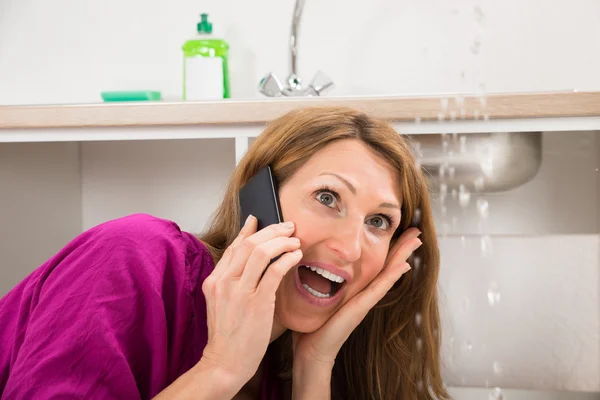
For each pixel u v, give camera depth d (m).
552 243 1.49
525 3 1.72
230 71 1.82
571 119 1.20
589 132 1.65
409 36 1.76
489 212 1.70
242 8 1.81
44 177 1.67
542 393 1.46
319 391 0.94
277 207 0.78
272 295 0.72
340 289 0.83
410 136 1.28
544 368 1.49
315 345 0.94
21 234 1.56
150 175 1.86
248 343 0.73
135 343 0.75
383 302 1.00
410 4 1.76
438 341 1.03
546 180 1.69
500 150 1.31
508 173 1.36
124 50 1.86
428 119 1.22
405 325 1.01
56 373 0.68
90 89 1.87
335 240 0.78
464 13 1.74
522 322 1.50
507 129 1.22
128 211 1.87
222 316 0.74
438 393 1.04
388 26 1.77
